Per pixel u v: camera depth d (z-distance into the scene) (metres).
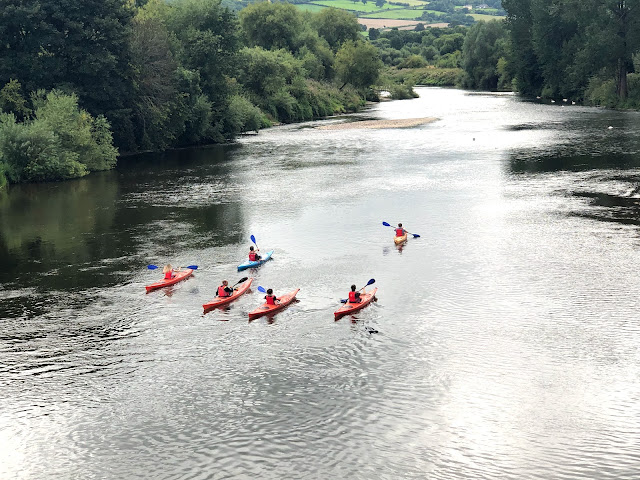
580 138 77.38
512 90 168.50
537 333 26.48
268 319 29.00
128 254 38.34
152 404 22.33
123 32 70.19
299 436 20.28
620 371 23.34
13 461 19.53
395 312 29.16
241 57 90.19
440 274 33.50
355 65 144.25
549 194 49.56
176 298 31.69
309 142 84.25
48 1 66.81
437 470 18.50
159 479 18.56
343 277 33.66
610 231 39.50
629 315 27.77
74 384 23.72
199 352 26.03
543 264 34.22
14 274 35.38
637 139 74.81
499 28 181.12
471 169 60.97
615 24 105.44
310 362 24.92
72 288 33.12
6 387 23.53
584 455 18.89
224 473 18.72
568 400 21.66
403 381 23.27
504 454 19.06
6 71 65.88
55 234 42.94
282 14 140.12
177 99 79.94
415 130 91.94
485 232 40.34
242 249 38.75
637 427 20.09
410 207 47.25
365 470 18.61
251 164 68.38
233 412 21.69
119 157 76.44
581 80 122.62
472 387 22.66
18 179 61.06
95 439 20.48
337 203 49.12
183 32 88.19
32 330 28.17
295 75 118.00
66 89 67.25
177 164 70.12
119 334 27.73
